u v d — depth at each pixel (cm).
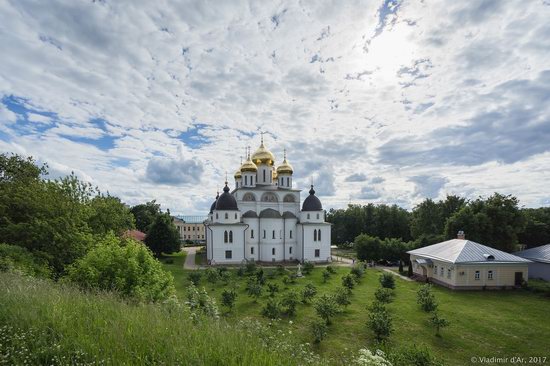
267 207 6272
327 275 4403
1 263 1831
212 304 1358
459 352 2067
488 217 4962
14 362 617
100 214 3869
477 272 3788
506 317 2736
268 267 5400
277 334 1081
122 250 2084
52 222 2738
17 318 764
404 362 1427
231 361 670
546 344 2192
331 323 2547
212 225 5594
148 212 9006
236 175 7612
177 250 6625
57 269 2608
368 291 3694
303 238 5959
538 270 4312
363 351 883
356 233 9094
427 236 5506
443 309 2964
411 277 4550
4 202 2762
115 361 642
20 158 3784
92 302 987
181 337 756
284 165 6806
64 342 697
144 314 912
